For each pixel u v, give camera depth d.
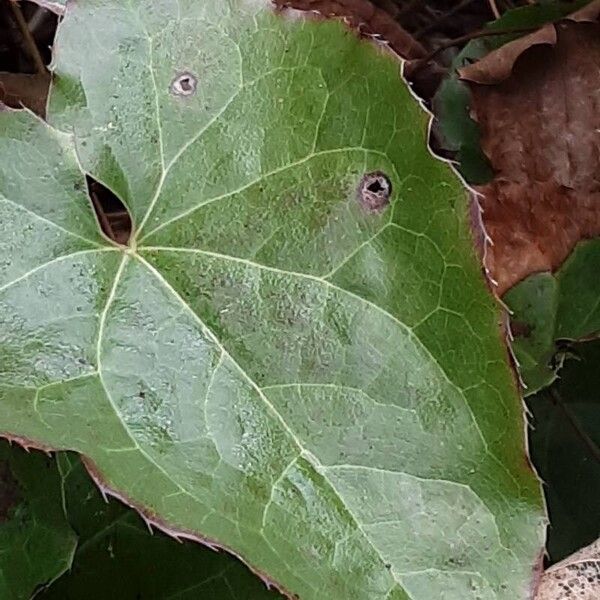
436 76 0.28
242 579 0.23
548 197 0.26
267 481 0.20
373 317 0.20
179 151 0.20
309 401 0.20
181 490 0.19
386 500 0.20
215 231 0.20
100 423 0.19
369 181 0.20
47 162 0.20
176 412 0.20
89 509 0.23
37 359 0.19
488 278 0.20
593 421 0.26
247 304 0.20
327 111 0.21
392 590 0.20
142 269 0.20
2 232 0.20
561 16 0.27
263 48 0.21
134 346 0.20
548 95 0.26
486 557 0.20
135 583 0.23
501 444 0.20
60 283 0.20
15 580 0.22
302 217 0.20
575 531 0.26
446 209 0.20
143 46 0.20
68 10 0.20
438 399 0.20
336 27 0.21
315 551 0.19
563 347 0.25
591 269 0.25
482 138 0.26
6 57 0.28
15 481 0.23
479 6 0.30
